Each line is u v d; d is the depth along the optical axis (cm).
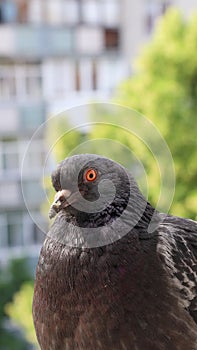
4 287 2041
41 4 2328
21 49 2300
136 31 2419
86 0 2370
